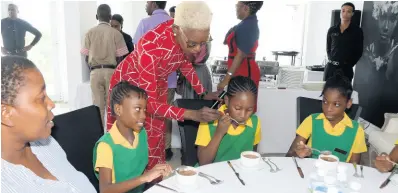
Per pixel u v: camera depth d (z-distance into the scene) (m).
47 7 5.05
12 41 4.21
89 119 1.61
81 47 4.20
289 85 3.31
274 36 5.90
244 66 2.71
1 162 0.87
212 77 3.60
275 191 1.18
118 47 3.81
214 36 5.63
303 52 5.82
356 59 4.00
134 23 5.66
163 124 1.93
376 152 2.90
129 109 1.42
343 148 1.74
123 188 1.29
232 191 1.17
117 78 1.81
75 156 1.52
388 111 3.83
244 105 1.54
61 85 5.48
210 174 1.30
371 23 4.30
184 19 1.41
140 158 1.55
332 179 1.18
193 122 1.84
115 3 5.55
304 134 1.83
